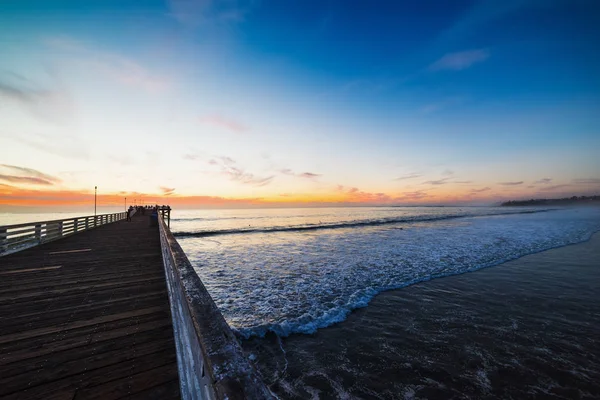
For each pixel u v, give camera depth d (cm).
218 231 3169
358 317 701
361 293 884
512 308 759
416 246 1920
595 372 473
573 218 5562
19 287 478
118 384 223
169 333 314
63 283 503
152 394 213
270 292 902
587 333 612
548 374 469
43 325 329
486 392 428
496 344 566
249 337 590
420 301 814
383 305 783
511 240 2169
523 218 5809
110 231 1416
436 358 518
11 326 325
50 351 270
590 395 419
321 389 432
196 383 105
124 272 582
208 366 79
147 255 768
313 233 3044
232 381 69
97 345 284
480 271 1173
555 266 1261
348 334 609
